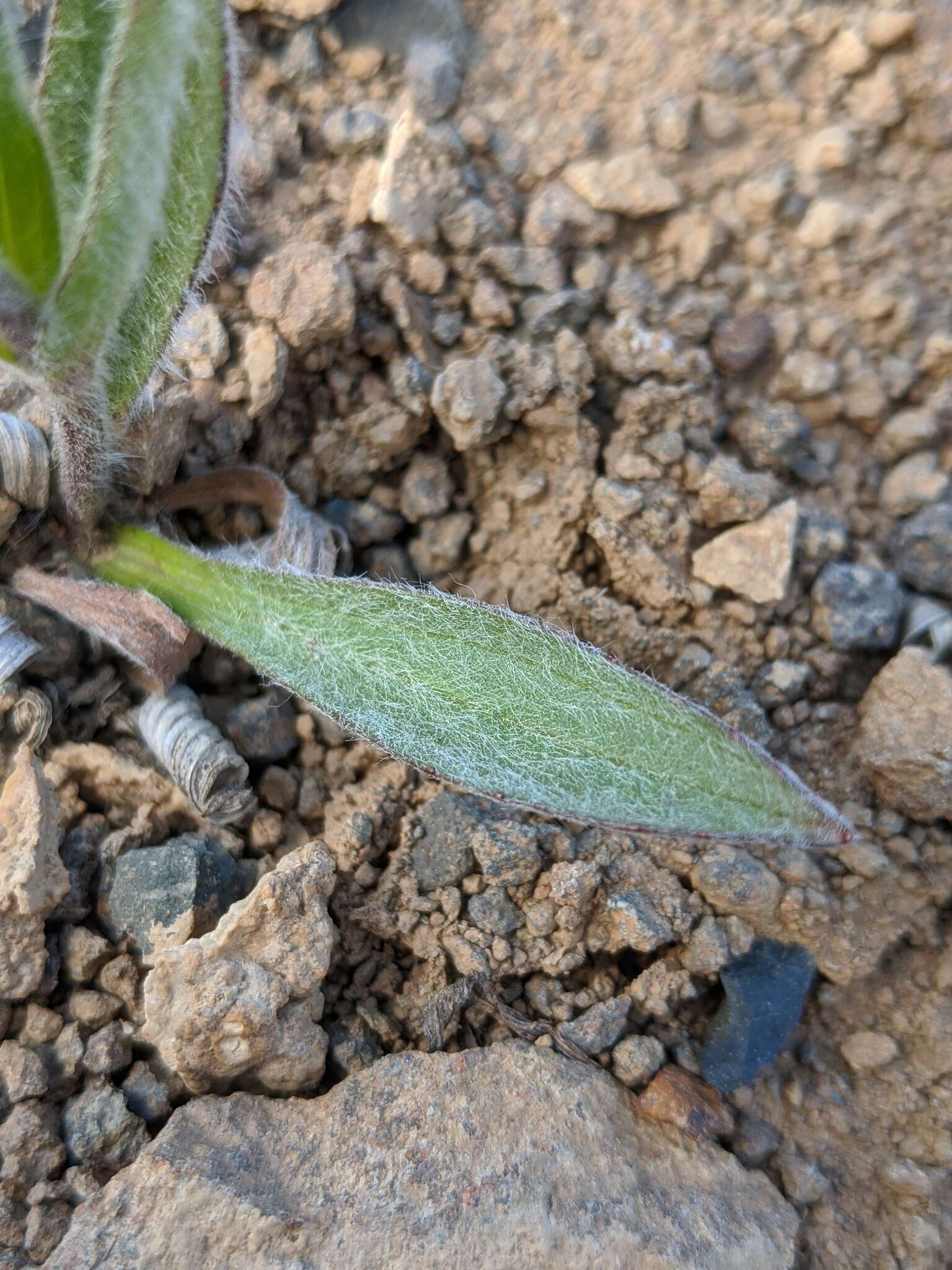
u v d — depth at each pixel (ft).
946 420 0.39
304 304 0.35
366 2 0.40
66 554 0.34
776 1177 0.30
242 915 0.28
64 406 0.29
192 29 0.23
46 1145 0.27
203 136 0.25
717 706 0.35
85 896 0.31
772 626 0.37
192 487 0.36
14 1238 0.26
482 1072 0.29
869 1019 0.32
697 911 0.32
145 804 0.32
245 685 0.35
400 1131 0.27
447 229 0.39
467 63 0.41
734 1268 0.26
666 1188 0.28
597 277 0.40
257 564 0.31
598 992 0.32
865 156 0.40
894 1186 0.30
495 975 0.31
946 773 0.32
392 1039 0.31
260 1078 0.28
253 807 0.32
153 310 0.29
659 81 0.41
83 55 0.26
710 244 0.40
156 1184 0.25
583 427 0.38
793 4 0.41
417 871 0.32
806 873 0.32
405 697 0.28
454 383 0.36
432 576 0.39
